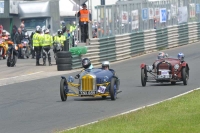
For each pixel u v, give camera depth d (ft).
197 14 400.67
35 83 212.64
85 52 269.03
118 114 124.26
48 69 272.31
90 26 282.97
